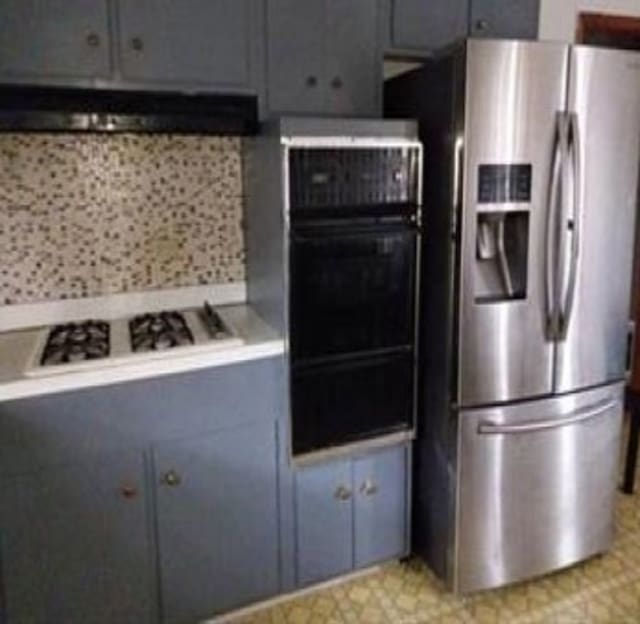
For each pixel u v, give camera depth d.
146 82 1.94
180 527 1.93
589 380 2.17
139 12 1.90
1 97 1.73
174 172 2.36
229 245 2.49
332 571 2.21
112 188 2.28
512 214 2.00
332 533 2.18
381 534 2.26
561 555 2.27
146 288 2.39
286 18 2.09
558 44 1.89
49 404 1.70
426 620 2.09
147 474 1.85
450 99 1.91
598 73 1.95
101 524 1.82
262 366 1.95
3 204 2.13
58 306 2.27
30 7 1.78
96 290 2.32
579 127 1.95
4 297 2.18
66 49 1.84
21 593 1.75
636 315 3.45
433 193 2.04
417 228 2.05
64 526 1.77
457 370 2.00
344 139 1.90
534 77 1.88
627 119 2.04
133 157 2.29
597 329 2.14
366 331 2.06
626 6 3.04
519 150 1.91
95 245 2.29
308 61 2.15
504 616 2.11
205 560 1.98
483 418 2.05
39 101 1.75
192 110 1.95
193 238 2.43
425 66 2.05
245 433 1.97
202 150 2.38
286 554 2.11
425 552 2.33
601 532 2.34
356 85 2.24
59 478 1.74
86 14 1.84
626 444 3.05
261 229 2.15
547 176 1.95
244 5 2.03
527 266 1.99
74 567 1.80
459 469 2.06
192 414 1.88
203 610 2.01
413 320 2.11
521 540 2.19
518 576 2.21
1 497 1.68
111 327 2.20
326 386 2.04
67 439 1.73
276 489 2.05
